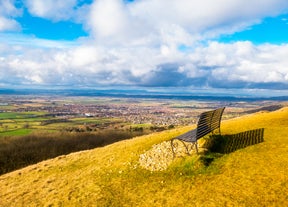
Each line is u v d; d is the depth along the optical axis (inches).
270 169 513.0
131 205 499.8
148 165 653.3
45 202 585.6
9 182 802.2
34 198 622.5
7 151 1953.7
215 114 720.3
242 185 479.2
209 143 679.7
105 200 536.4
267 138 691.4
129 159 727.7
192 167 582.2
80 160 885.8
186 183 535.2
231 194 459.2
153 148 743.7
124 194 550.0
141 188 560.4
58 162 909.2
